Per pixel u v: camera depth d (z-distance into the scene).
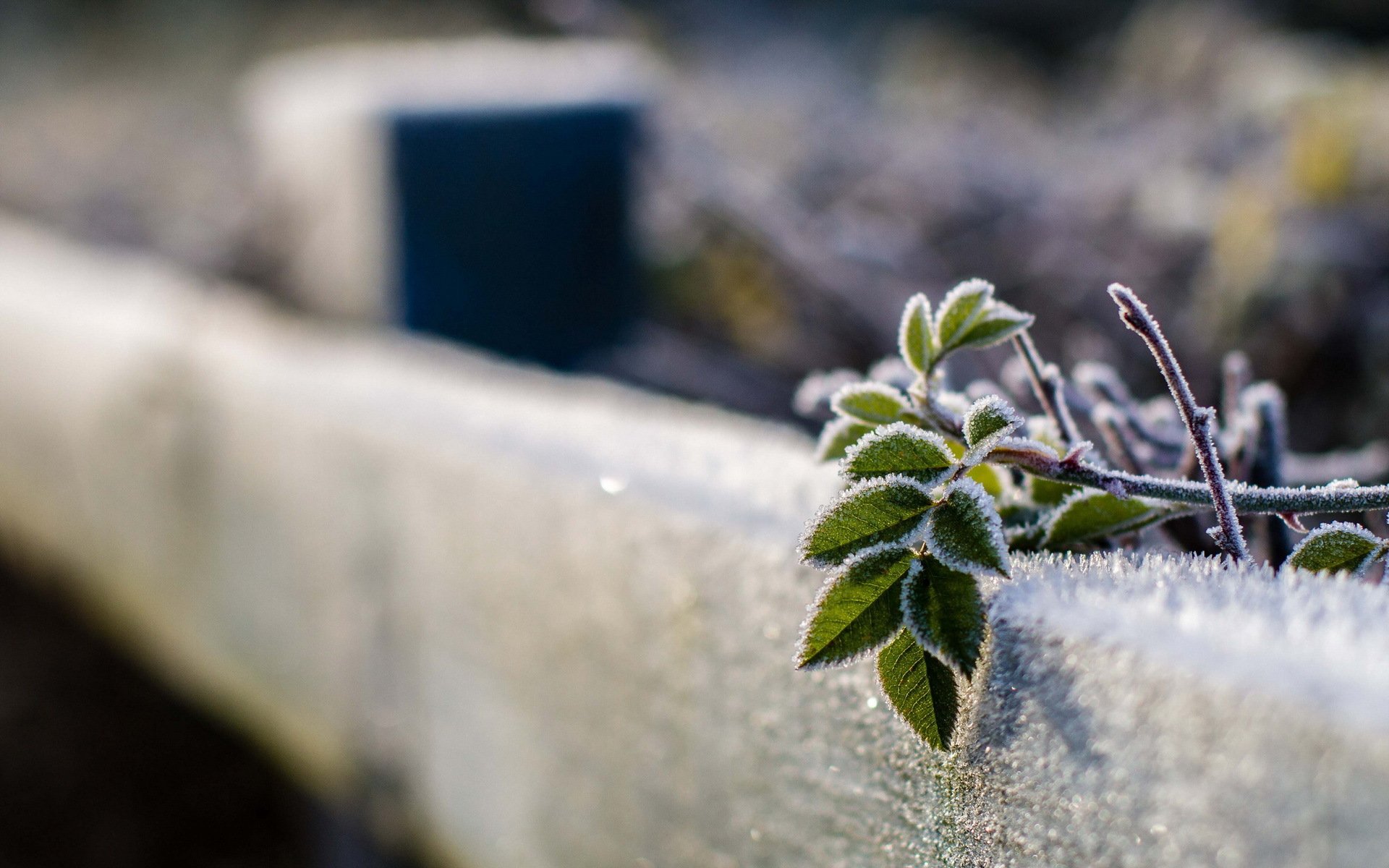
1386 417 1.53
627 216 1.85
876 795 0.62
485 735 0.81
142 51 5.13
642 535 0.70
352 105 1.56
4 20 5.30
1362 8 4.42
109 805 1.58
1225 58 4.14
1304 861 0.52
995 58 5.55
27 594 1.91
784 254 1.94
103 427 1.40
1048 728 0.56
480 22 4.07
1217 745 0.53
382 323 1.58
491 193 1.66
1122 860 0.55
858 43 5.88
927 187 2.33
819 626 0.57
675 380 1.80
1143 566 0.59
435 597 0.84
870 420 0.61
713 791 0.68
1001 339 0.60
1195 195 2.15
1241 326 1.70
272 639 1.12
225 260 1.95
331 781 1.07
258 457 1.08
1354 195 1.74
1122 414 0.66
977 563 0.56
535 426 0.81
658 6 4.80
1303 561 0.59
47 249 1.93
